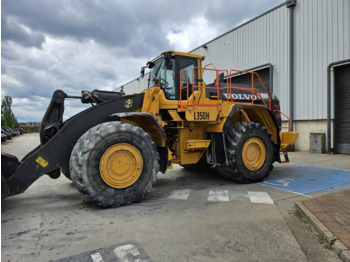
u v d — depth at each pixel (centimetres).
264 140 527
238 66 1304
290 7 1038
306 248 241
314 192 433
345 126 916
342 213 311
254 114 584
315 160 796
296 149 1066
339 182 500
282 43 1089
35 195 444
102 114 413
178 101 497
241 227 289
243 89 623
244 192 442
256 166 518
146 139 397
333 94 930
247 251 236
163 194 438
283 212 337
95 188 350
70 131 385
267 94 662
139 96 451
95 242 257
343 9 879
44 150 365
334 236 249
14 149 1381
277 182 514
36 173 358
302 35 1011
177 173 636
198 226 294
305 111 1013
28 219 324
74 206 378
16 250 242
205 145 514
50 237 270
